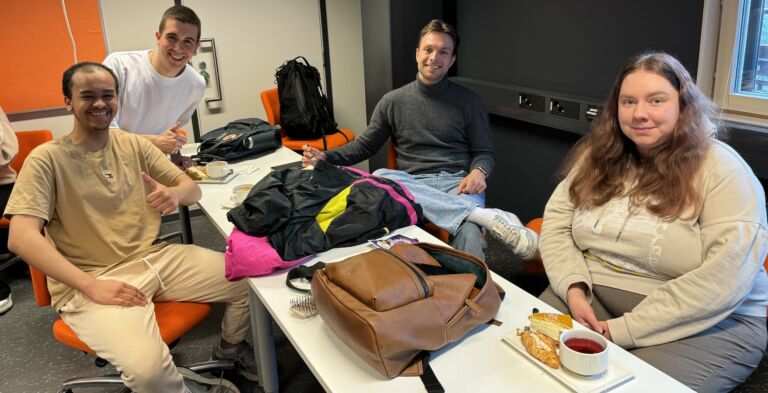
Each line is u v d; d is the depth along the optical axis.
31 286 3.30
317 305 1.43
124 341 1.78
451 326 1.33
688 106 1.65
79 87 1.92
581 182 1.86
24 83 3.60
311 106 4.01
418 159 2.80
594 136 1.87
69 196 2.00
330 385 1.26
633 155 1.79
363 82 4.71
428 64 2.65
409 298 1.30
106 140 2.07
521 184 3.53
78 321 1.86
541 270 2.34
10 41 3.50
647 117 1.64
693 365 1.52
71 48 3.67
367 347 1.25
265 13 4.20
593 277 1.80
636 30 2.64
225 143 2.87
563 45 3.03
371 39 3.91
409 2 3.67
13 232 1.84
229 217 1.84
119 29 3.79
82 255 2.04
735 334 1.59
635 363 1.31
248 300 2.08
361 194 1.99
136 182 2.14
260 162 2.91
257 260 1.74
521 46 3.30
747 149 2.24
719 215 1.58
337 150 2.84
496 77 3.55
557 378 1.25
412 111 2.78
